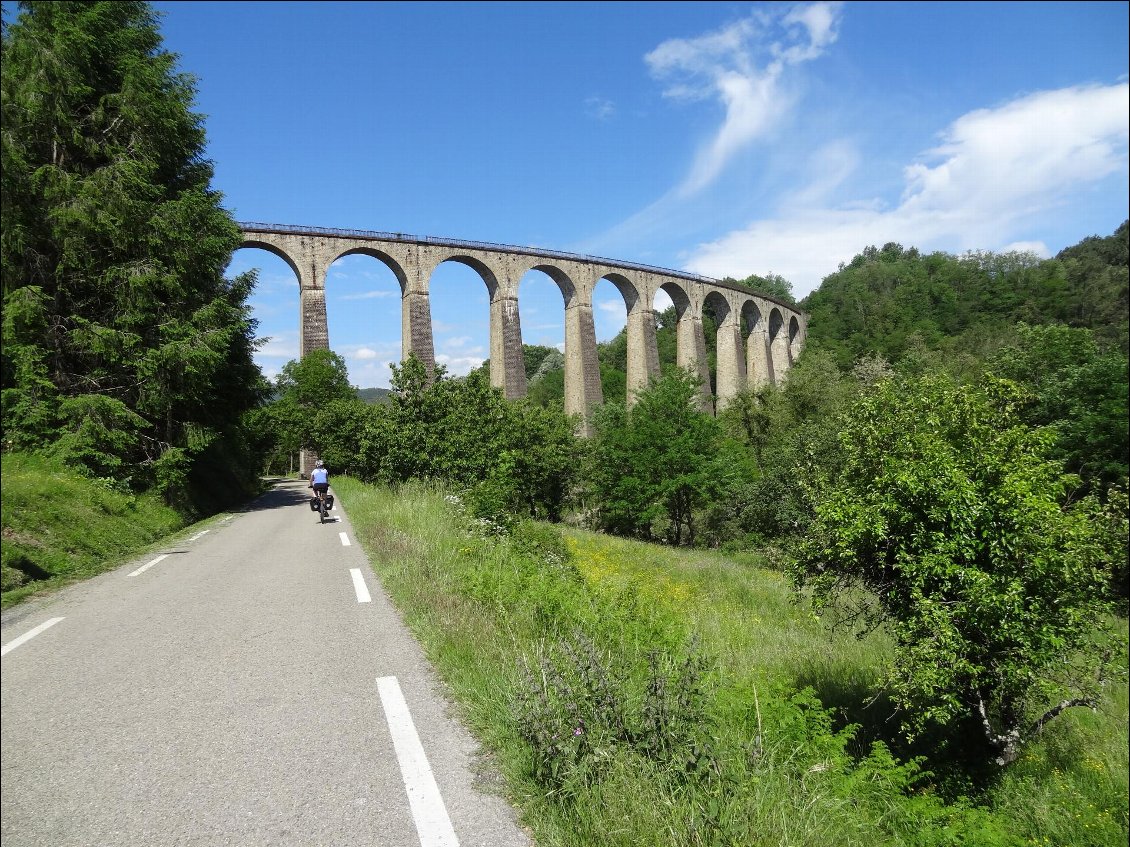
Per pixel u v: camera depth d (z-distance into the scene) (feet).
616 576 48.65
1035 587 25.07
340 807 11.18
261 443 158.40
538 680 14.16
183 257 66.80
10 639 21.03
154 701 15.67
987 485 25.57
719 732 14.62
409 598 25.07
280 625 22.36
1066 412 84.64
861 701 30.78
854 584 29.12
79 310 62.90
